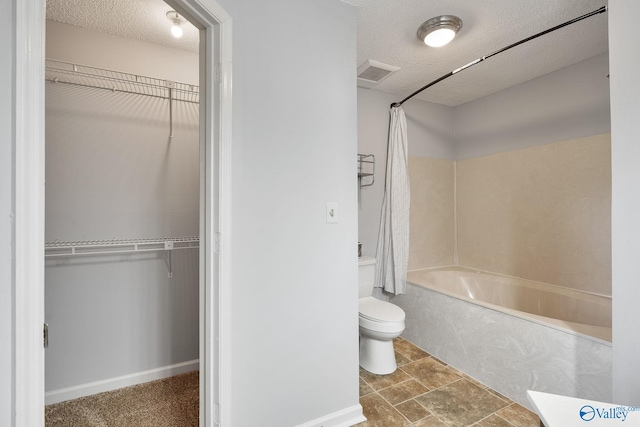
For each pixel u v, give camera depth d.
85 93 1.82
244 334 1.31
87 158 1.83
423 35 1.93
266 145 1.36
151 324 2.03
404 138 2.80
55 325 1.75
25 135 0.57
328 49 1.57
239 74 1.27
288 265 1.44
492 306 2.00
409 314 2.70
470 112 3.19
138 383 1.97
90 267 1.84
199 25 1.24
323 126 1.56
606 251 2.17
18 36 0.56
